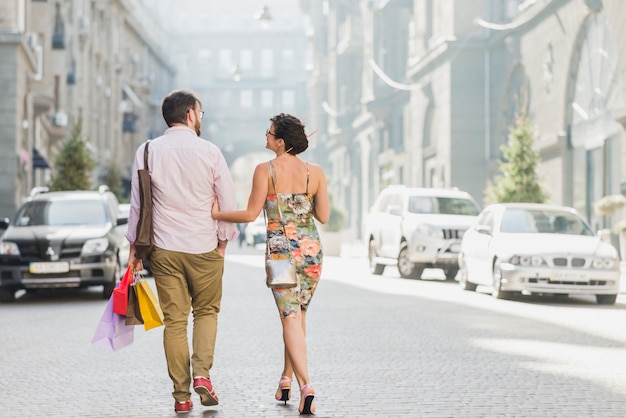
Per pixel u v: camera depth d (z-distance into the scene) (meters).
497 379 12.49
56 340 17.33
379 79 88.31
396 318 20.66
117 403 10.85
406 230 34.72
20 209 28.00
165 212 10.26
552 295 27.80
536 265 24.56
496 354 14.97
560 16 49.94
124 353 15.37
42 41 63.34
